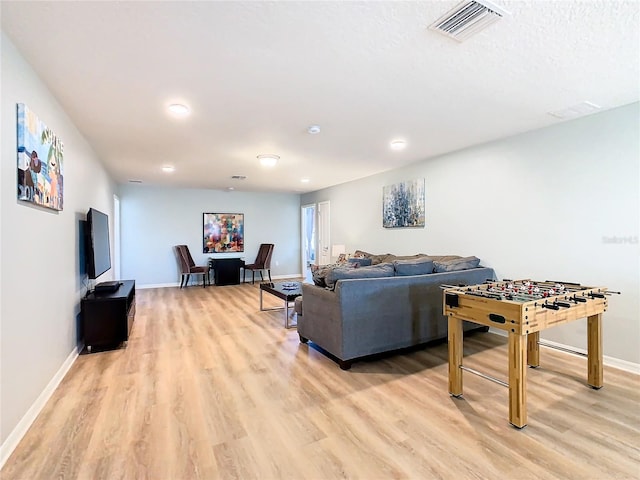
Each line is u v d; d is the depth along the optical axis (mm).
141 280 7477
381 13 1655
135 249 7414
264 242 8766
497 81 2410
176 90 2516
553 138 3350
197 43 1907
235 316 4824
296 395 2451
